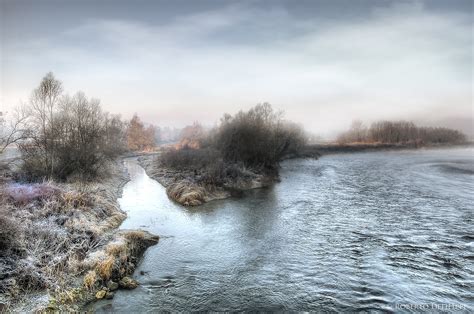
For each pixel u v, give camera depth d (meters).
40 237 15.84
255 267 16.31
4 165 28.50
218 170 37.78
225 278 15.14
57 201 21.19
